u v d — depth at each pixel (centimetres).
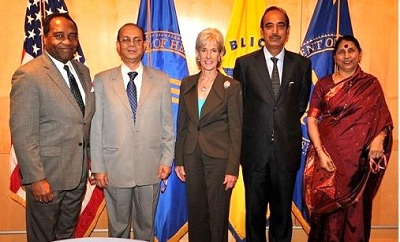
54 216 220
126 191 239
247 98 251
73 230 239
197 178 240
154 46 288
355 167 251
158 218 299
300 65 251
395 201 314
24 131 202
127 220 245
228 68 289
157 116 241
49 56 215
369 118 248
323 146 257
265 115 246
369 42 302
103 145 238
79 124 218
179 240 303
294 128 249
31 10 280
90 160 243
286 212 257
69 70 220
